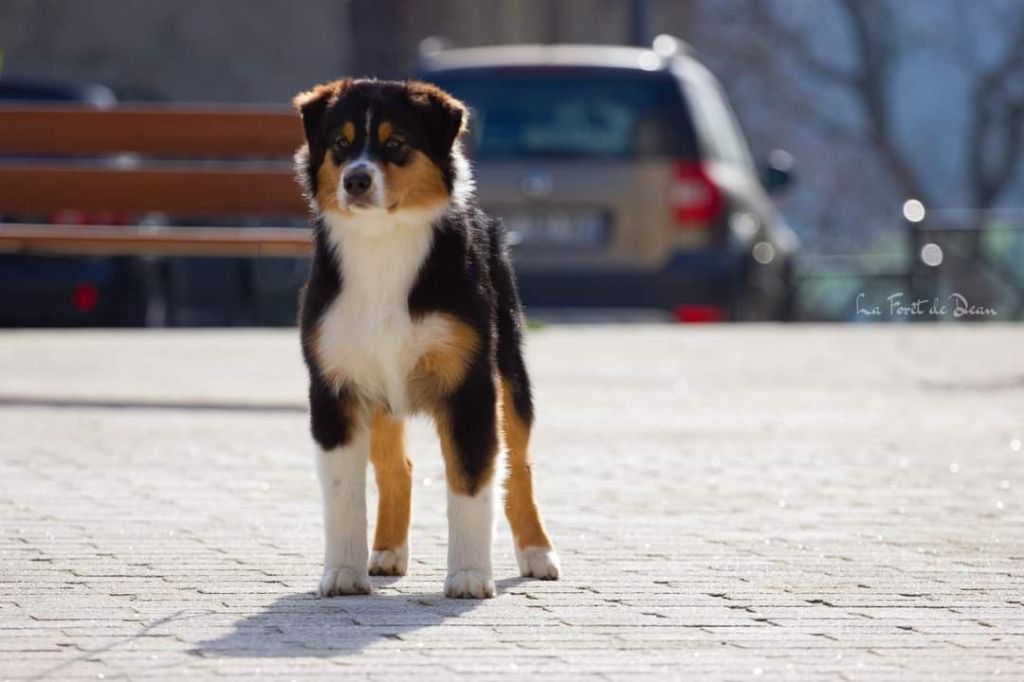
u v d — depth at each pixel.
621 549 9.09
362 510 8.18
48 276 23.03
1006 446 12.84
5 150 16.56
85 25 40.06
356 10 45.69
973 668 6.75
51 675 6.57
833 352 20.33
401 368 8.16
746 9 64.00
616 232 21.97
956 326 25.08
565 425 13.91
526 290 22.09
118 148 16.52
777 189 26.47
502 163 21.98
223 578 8.35
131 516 9.87
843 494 10.76
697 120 22.22
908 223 29.97
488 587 8.02
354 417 8.23
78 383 16.50
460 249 8.27
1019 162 65.94
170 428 13.44
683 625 7.43
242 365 18.19
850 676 6.62
